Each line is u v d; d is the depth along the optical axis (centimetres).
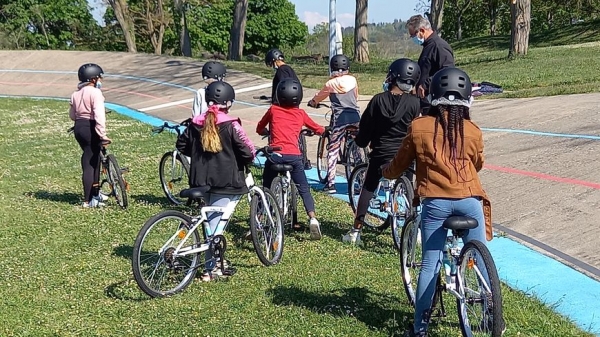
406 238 499
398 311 495
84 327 477
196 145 548
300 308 504
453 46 4372
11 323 483
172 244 542
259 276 578
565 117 1180
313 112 1620
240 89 2125
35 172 1108
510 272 584
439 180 402
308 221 759
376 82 2136
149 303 521
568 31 4059
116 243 686
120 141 1392
